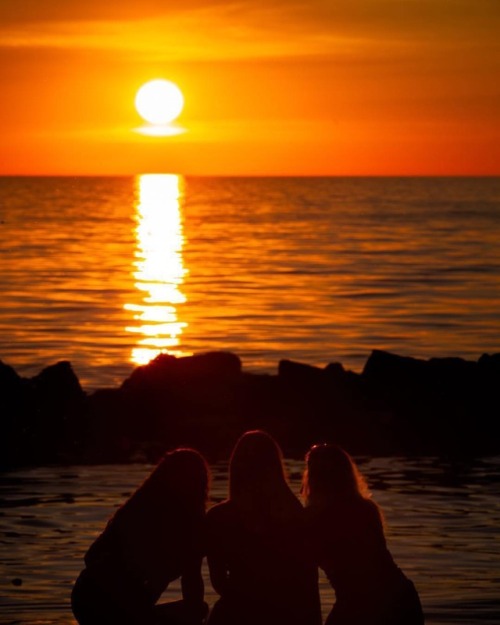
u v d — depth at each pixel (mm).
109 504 18094
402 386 27438
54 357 39812
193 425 25703
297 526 9547
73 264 81688
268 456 9758
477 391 27297
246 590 9430
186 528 9703
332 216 170125
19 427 24828
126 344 43062
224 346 42750
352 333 46156
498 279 68250
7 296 59656
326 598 13109
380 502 18359
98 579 9555
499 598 12836
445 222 146375
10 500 18391
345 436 25266
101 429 25406
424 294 60500
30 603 12727
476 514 17406
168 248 100500
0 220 153875
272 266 80000
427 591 13148
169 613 9789
